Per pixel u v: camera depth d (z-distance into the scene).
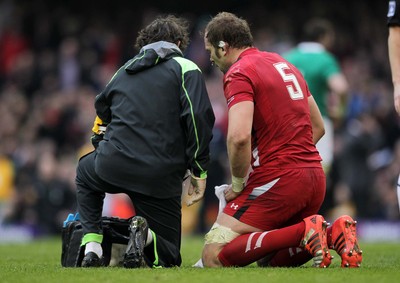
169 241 22.98
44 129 66.38
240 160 21.81
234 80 22.27
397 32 25.72
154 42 23.64
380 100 66.88
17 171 60.66
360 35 76.06
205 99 22.66
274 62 22.97
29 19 79.12
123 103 22.81
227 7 83.38
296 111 22.53
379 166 59.34
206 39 23.52
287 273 19.83
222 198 23.09
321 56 37.19
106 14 81.25
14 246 38.25
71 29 78.06
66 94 70.19
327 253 21.20
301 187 22.11
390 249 33.78
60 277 19.33
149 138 22.50
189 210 56.88
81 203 22.94
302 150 22.36
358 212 57.66
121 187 22.47
